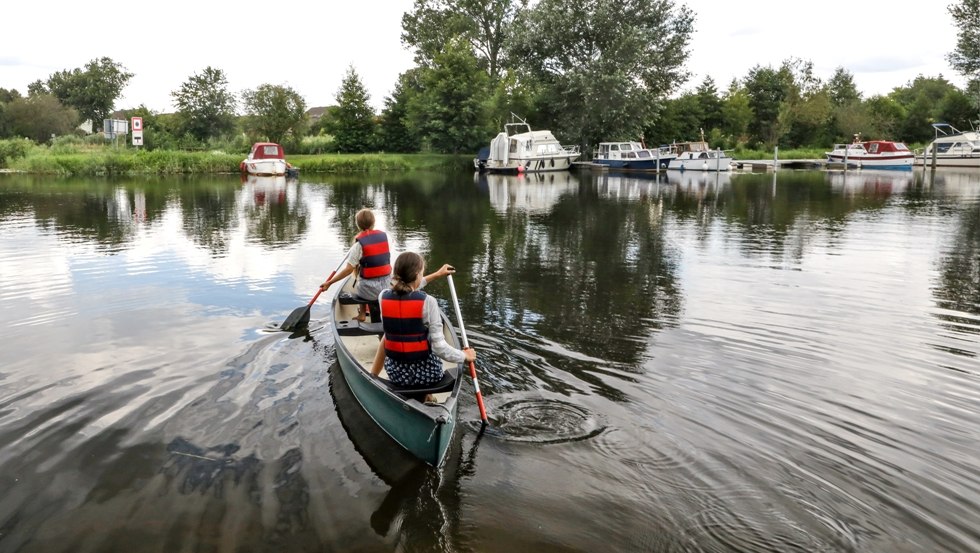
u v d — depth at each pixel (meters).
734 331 6.58
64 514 3.54
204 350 6.04
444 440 3.93
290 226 14.37
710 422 4.57
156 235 12.85
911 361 5.68
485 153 39.75
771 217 16.00
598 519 3.54
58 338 6.34
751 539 3.35
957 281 8.73
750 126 53.69
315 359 5.87
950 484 3.76
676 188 25.64
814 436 4.34
